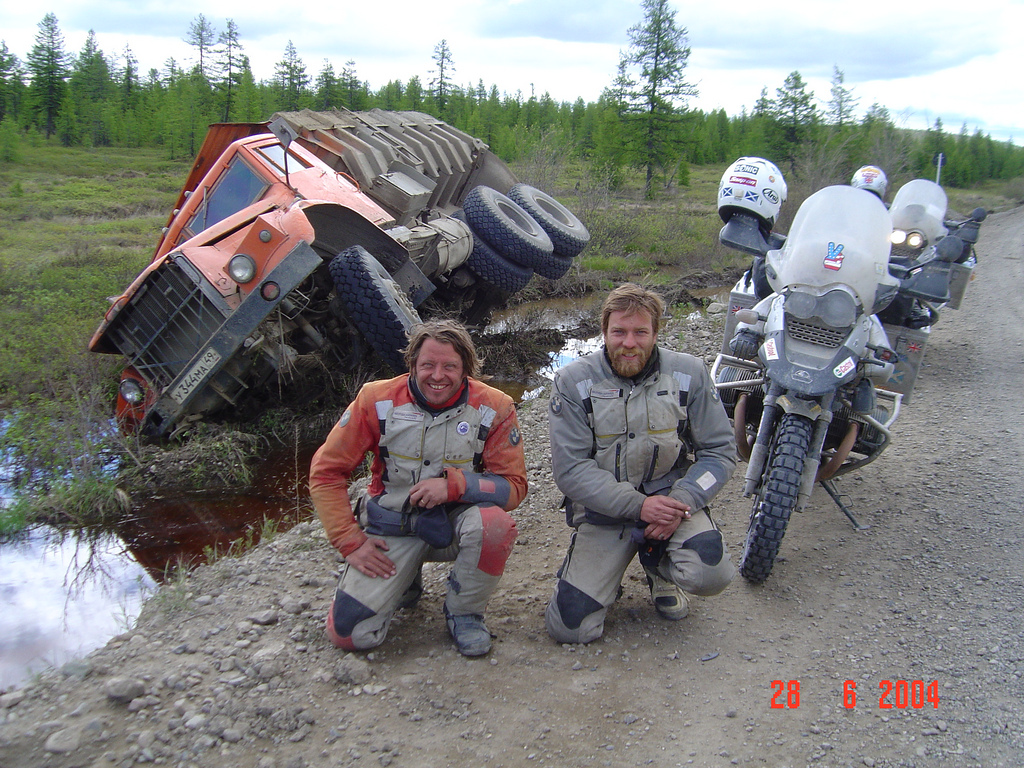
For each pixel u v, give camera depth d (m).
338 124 9.65
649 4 51.12
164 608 3.79
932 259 6.25
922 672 3.30
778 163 41.84
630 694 3.15
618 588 3.69
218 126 8.93
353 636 3.31
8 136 50.66
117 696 2.95
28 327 9.03
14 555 5.02
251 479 6.26
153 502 5.79
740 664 3.38
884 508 5.00
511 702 3.07
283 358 6.79
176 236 7.94
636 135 51.62
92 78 89.06
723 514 4.96
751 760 2.76
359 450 3.39
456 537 3.39
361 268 6.50
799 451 3.85
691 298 14.15
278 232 6.02
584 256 16.47
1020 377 8.01
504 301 10.41
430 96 75.50
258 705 2.95
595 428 3.48
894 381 6.37
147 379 6.62
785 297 4.11
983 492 5.20
